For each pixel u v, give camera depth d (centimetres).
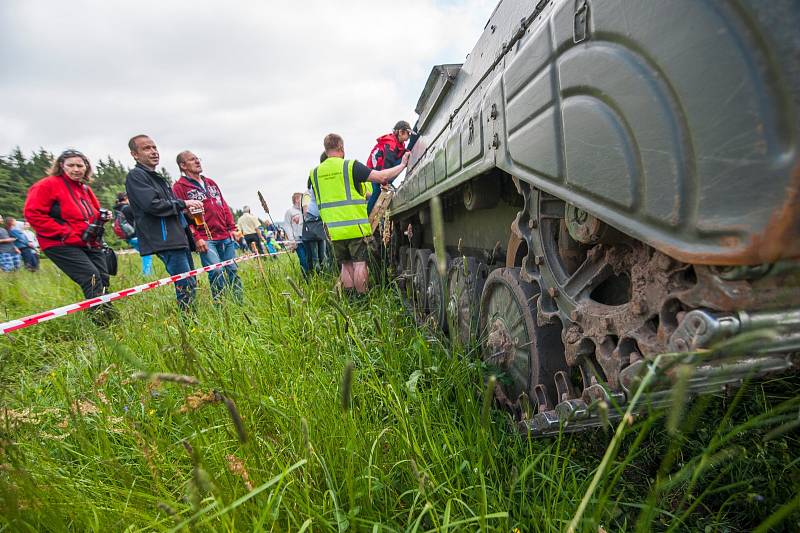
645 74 96
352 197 477
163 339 303
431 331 298
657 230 100
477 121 216
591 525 104
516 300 206
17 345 366
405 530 135
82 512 142
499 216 293
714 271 91
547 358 185
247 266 773
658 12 91
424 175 355
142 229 471
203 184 584
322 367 219
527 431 170
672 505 154
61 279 785
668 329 107
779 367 107
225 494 129
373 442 162
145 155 472
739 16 75
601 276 148
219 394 122
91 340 308
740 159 78
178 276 438
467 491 145
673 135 91
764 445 149
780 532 135
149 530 139
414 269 478
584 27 119
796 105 70
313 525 135
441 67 362
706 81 82
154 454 164
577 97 124
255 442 153
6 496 121
